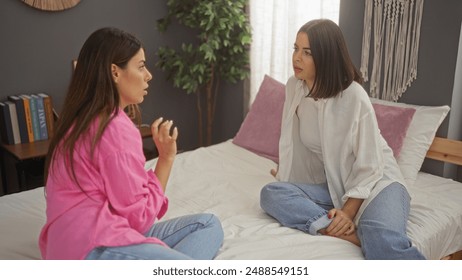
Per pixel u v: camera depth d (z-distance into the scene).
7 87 2.65
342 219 1.54
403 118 2.00
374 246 1.39
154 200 1.22
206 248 1.33
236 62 3.02
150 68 3.20
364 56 2.26
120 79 1.18
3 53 2.60
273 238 1.48
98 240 1.07
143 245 1.12
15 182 2.81
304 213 1.58
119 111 1.17
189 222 1.38
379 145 1.65
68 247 1.08
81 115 1.12
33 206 1.73
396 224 1.46
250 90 3.08
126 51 1.17
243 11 3.01
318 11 2.61
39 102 2.62
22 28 2.63
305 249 1.42
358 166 1.65
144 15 3.08
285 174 1.94
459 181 2.21
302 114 1.84
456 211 1.72
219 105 3.46
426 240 1.55
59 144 1.13
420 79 2.10
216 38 2.83
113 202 1.13
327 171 1.73
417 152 1.99
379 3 2.16
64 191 1.12
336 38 1.65
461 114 2.11
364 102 1.66
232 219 1.64
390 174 1.68
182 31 3.28
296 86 1.87
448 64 2.00
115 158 1.10
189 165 2.21
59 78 2.82
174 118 3.42
